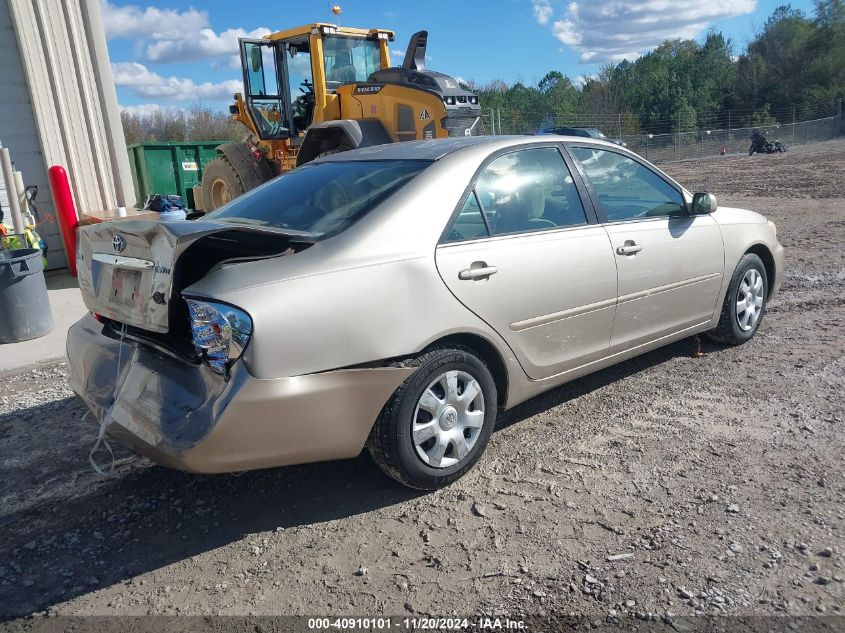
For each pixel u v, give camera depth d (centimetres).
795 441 386
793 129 4453
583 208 425
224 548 316
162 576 298
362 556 304
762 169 2422
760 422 413
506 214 384
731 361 519
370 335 315
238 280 298
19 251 675
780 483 343
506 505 338
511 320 370
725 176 2220
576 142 441
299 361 297
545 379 400
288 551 311
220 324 288
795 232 1070
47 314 683
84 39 971
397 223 341
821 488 337
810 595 264
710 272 501
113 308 340
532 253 381
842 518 312
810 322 609
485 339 361
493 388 368
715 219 515
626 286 434
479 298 354
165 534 329
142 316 318
